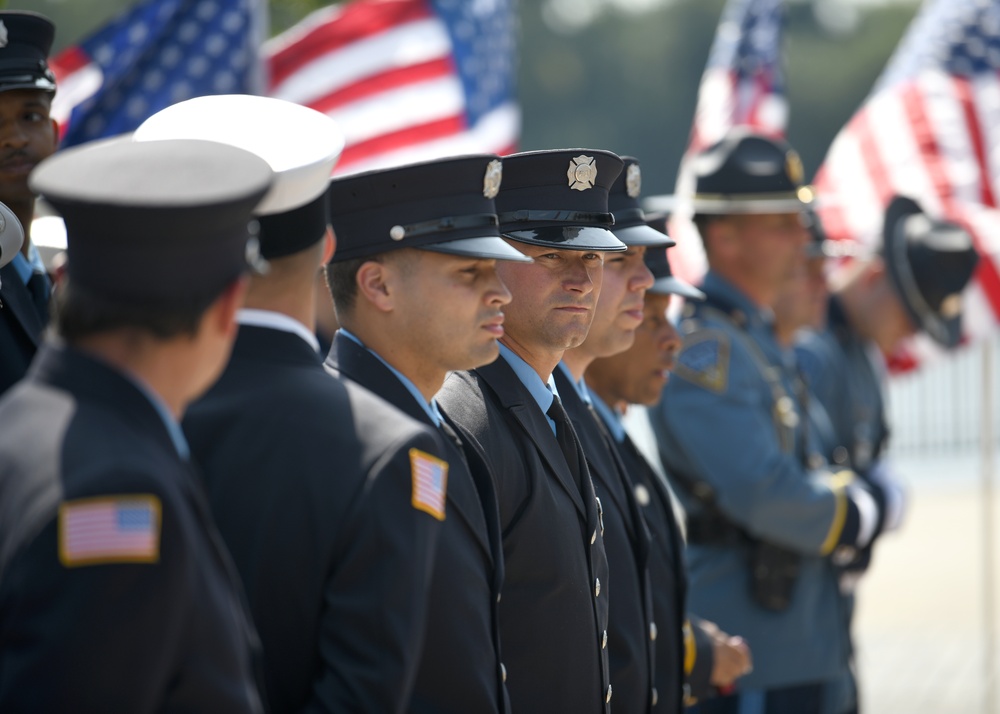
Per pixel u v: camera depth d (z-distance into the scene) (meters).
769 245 14.49
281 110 7.52
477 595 7.51
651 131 124.50
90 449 5.44
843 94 123.19
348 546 6.66
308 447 6.78
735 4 24.94
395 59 18.73
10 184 9.79
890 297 17.53
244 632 5.97
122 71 16.28
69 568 5.22
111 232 5.57
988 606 21.05
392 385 7.97
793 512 13.64
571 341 9.23
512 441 8.80
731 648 11.95
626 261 10.39
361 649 6.59
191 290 5.70
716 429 13.70
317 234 7.20
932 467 42.84
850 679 14.95
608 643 9.70
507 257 7.90
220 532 6.79
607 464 10.10
